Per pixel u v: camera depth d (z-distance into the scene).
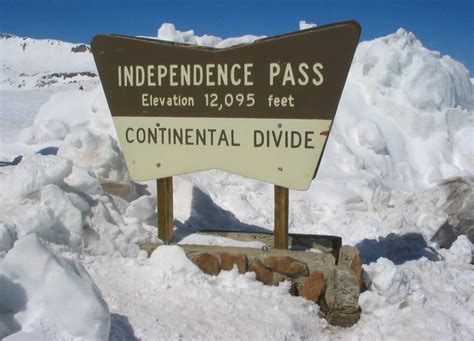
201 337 3.15
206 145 4.26
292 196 7.28
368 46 11.62
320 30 3.92
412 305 3.83
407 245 5.69
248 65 4.10
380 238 5.86
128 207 4.83
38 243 2.76
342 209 7.01
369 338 3.52
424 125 10.56
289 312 3.60
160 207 4.42
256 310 3.56
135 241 4.34
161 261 3.85
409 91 10.66
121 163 5.29
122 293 3.56
